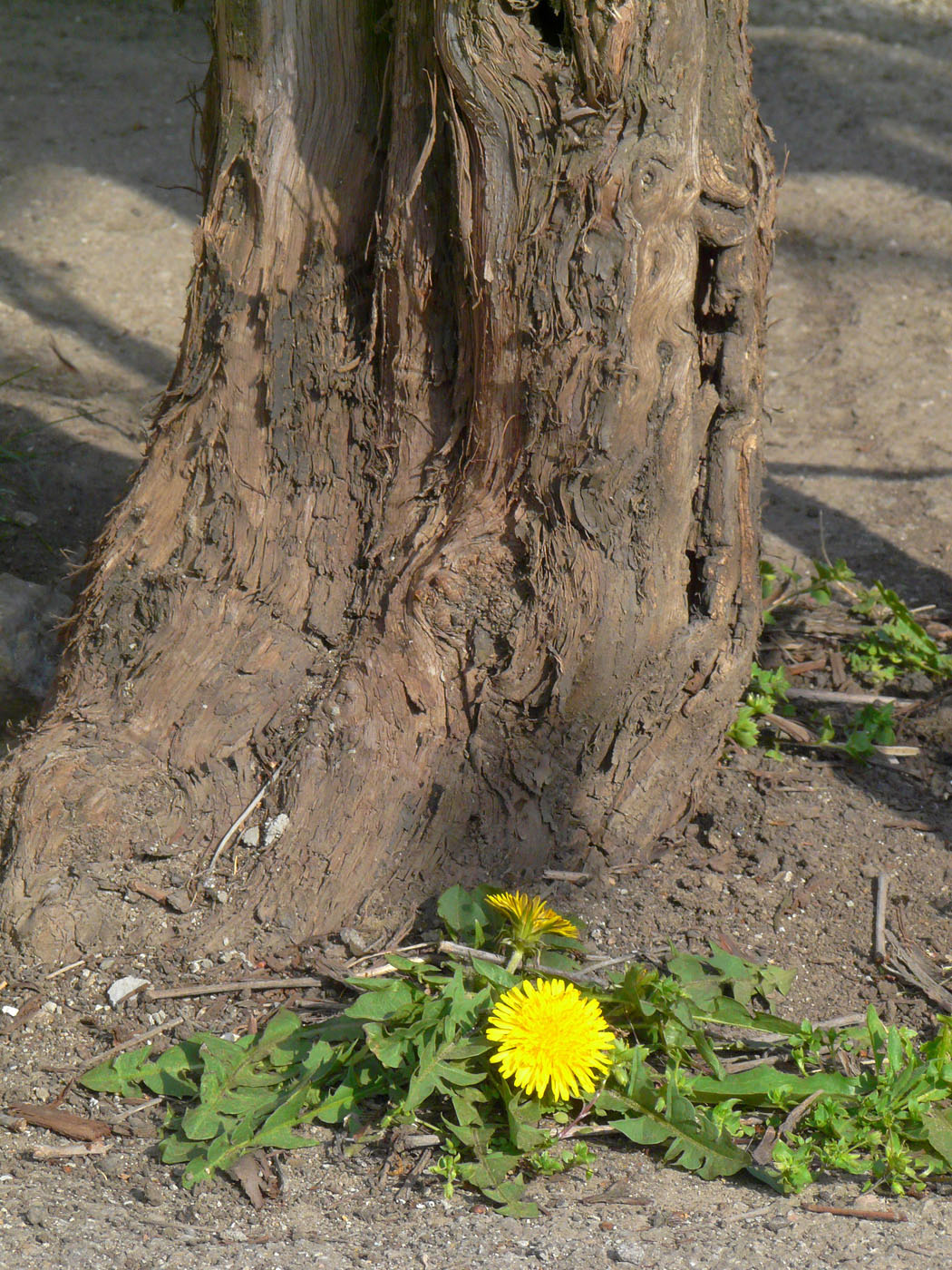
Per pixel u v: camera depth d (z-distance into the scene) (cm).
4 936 299
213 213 328
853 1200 241
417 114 300
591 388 300
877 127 816
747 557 336
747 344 319
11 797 313
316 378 327
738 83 302
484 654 321
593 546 314
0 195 716
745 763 368
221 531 334
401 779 320
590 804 327
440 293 316
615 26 274
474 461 317
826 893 327
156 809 317
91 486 521
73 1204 239
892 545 504
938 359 626
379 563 331
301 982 293
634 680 325
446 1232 231
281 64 314
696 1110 259
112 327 625
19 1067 275
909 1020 292
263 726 328
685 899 321
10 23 895
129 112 800
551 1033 247
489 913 296
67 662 346
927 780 373
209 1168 247
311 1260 221
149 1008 288
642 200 290
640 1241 227
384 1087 264
